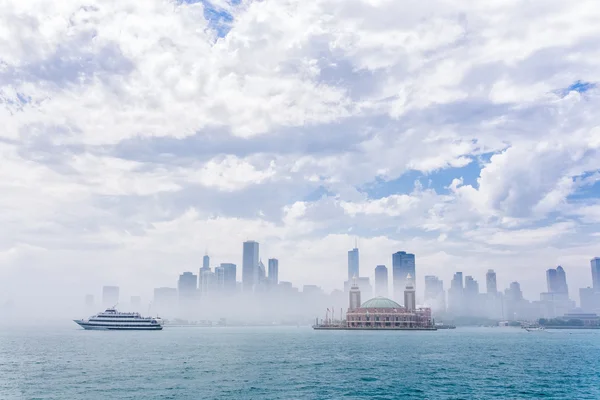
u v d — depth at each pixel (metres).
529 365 156.00
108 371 132.25
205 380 116.00
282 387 107.31
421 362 164.88
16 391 99.69
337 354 198.00
